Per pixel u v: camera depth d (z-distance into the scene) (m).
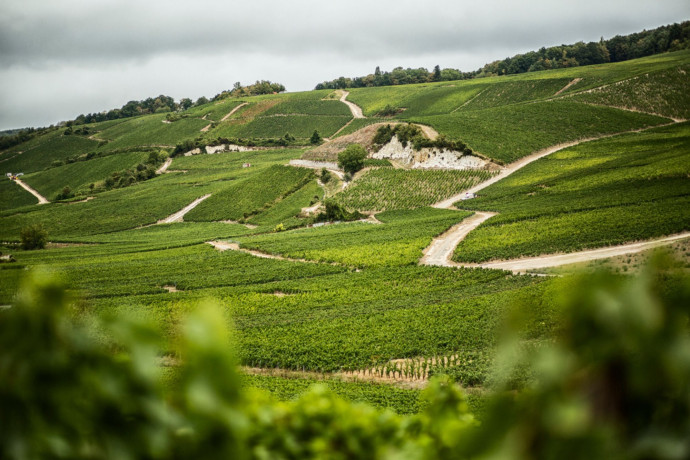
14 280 82.06
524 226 85.19
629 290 1.82
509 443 1.84
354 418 3.85
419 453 3.56
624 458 1.75
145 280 83.56
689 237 66.50
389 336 48.25
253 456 3.45
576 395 1.82
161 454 2.17
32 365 2.07
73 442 2.12
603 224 76.81
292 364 45.06
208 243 112.12
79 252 112.25
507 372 1.95
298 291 70.38
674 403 1.80
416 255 80.31
